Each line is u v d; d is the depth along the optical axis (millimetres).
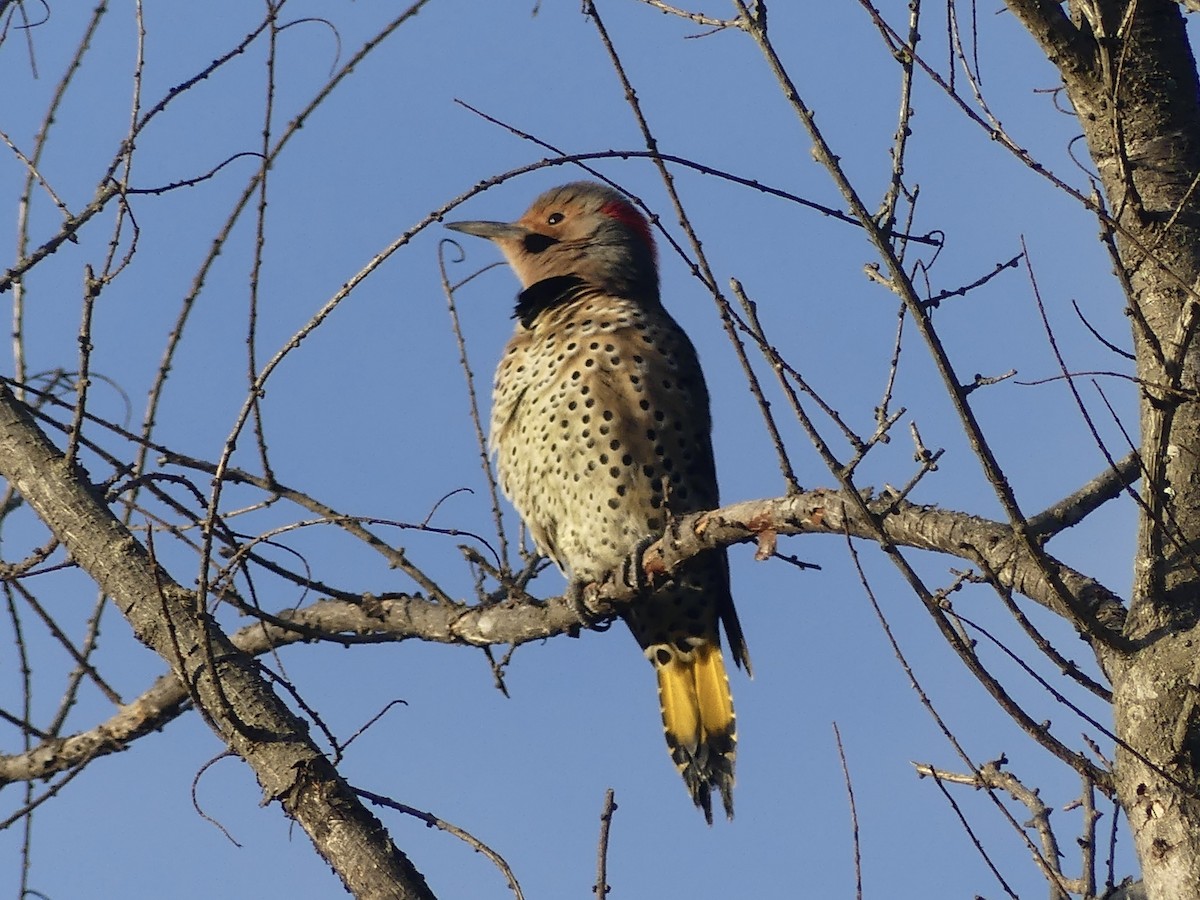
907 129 8719
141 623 9734
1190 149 8727
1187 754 7273
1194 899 7105
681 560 10883
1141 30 8828
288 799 9047
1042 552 7250
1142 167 8727
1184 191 8609
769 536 9641
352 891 8773
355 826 8922
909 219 8836
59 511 10055
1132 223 8484
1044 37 8836
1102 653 7605
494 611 11688
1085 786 9383
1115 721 7508
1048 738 7352
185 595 9750
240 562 10102
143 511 10148
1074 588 7758
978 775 8953
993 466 7145
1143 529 7496
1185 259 8391
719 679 13922
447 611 11781
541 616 11617
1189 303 6996
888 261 7109
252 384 9273
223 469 9180
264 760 9156
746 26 7379
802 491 9312
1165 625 7488
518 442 14367
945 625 7270
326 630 12094
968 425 7113
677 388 14047
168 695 11898
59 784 10797
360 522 9883
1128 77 8789
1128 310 7602
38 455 10195
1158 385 7094
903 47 7855
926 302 8438
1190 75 8883
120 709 12078
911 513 8453
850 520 8703
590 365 13984
